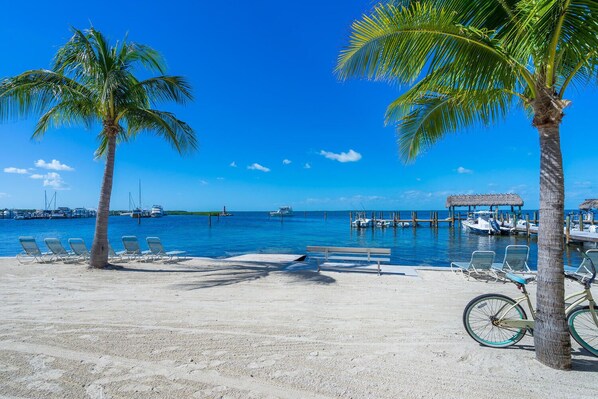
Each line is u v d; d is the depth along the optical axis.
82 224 58.28
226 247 20.91
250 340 3.94
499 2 3.32
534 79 3.32
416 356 3.52
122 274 8.48
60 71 8.84
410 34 3.35
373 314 5.07
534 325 3.47
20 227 47.25
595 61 3.38
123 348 3.65
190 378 2.99
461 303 5.75
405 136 6.06
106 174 9.36
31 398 2.64
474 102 4.06
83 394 2.71
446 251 20.14
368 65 3.79
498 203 38.53
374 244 23.95
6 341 3.84
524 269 8.48
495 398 2.69
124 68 9.34
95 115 9.67
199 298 6.01
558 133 3.31
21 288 6.84
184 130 10.03
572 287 7.06
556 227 3.30
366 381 2.96
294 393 2.75
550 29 3.00
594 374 3.12
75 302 5.69
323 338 4.03
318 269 8.97
